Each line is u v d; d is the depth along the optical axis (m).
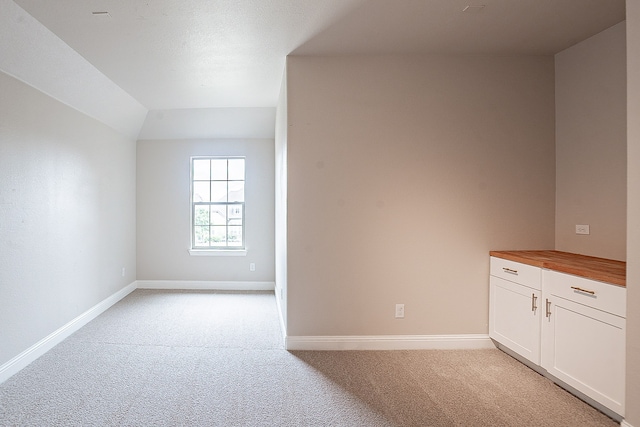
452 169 2.93
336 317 2.93
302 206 2.90
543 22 2.43
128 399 2.17
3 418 1.96
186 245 5.10
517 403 2.15
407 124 2.91
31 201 2.75
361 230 2.92
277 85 3.64
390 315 2.94
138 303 4.34
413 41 2.69
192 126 4.85
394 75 2.90
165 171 5.06
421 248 2.93
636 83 1.75
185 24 2.38
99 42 2.62
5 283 2.46
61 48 2.69
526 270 2.51
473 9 2.26
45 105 2.94
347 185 2.91
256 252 5.14
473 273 2.95
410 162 2.92
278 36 2.57
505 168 2.93
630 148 1.78
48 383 2.37
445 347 2.95
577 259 2.47
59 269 3.14
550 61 2.94
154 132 4.92
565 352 2.19
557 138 2.93
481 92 2.92
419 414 2.04
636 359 1.76
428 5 2.21
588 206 2.66
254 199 5.13
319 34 2.55
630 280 1.78
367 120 2.91
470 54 2.91
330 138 2.90
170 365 2.65
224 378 2.45
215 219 5.18
